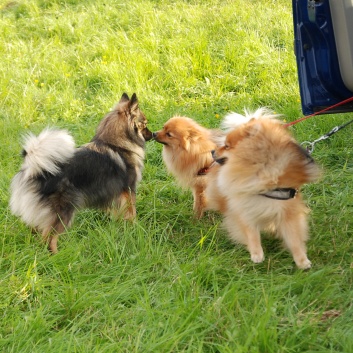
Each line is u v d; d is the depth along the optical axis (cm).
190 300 175
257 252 196
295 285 183
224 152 196
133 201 231
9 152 275
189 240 215
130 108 231
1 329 175
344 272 188
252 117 201
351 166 252
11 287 188
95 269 198
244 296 179
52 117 316
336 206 222
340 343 162
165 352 163
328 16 209
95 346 166
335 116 282
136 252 203
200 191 229
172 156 231
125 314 177
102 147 225
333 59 213
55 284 189
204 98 324
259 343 161
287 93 314
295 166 186
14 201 214
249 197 191
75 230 216
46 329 174
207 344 166
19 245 209
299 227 193
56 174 213
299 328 166
